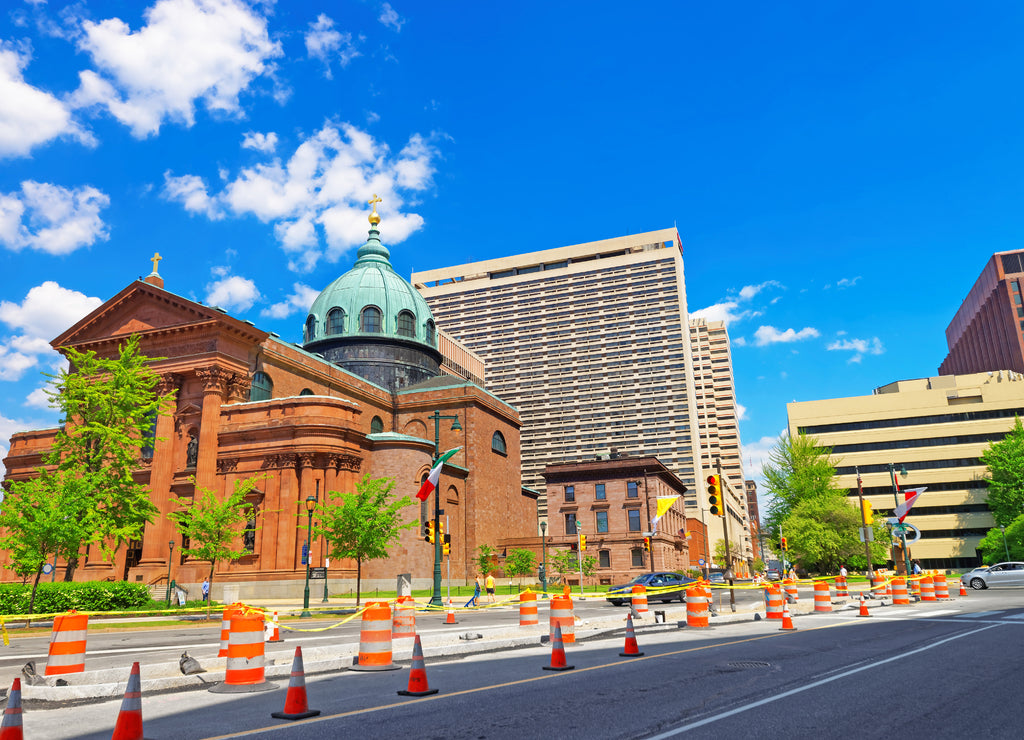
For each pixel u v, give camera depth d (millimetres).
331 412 53031
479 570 61031
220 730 8008
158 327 55875
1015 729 7391
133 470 54406
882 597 31906
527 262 152625
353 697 9969
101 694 10469
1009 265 152250
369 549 37938
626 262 141750
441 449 66812
